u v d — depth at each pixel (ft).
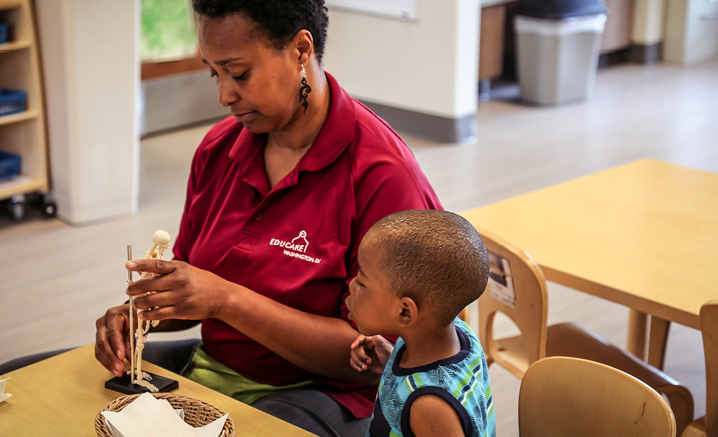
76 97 13.57
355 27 20.61
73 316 11.18
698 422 6.28
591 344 7.79
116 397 4.67
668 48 28.45
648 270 6.90
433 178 16.94
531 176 17.13
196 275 4.72
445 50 18.94
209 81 20.15
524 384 4.90
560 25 22.13
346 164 5.27
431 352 4.04
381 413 4.11
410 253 3.85
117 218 14.62
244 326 4.95
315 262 5.23
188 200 6.15
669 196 8.70
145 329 4.80
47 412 4.52
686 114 22.12
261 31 4.75
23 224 14.32
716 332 5.78
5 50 13.46
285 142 5.38
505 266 6.80
